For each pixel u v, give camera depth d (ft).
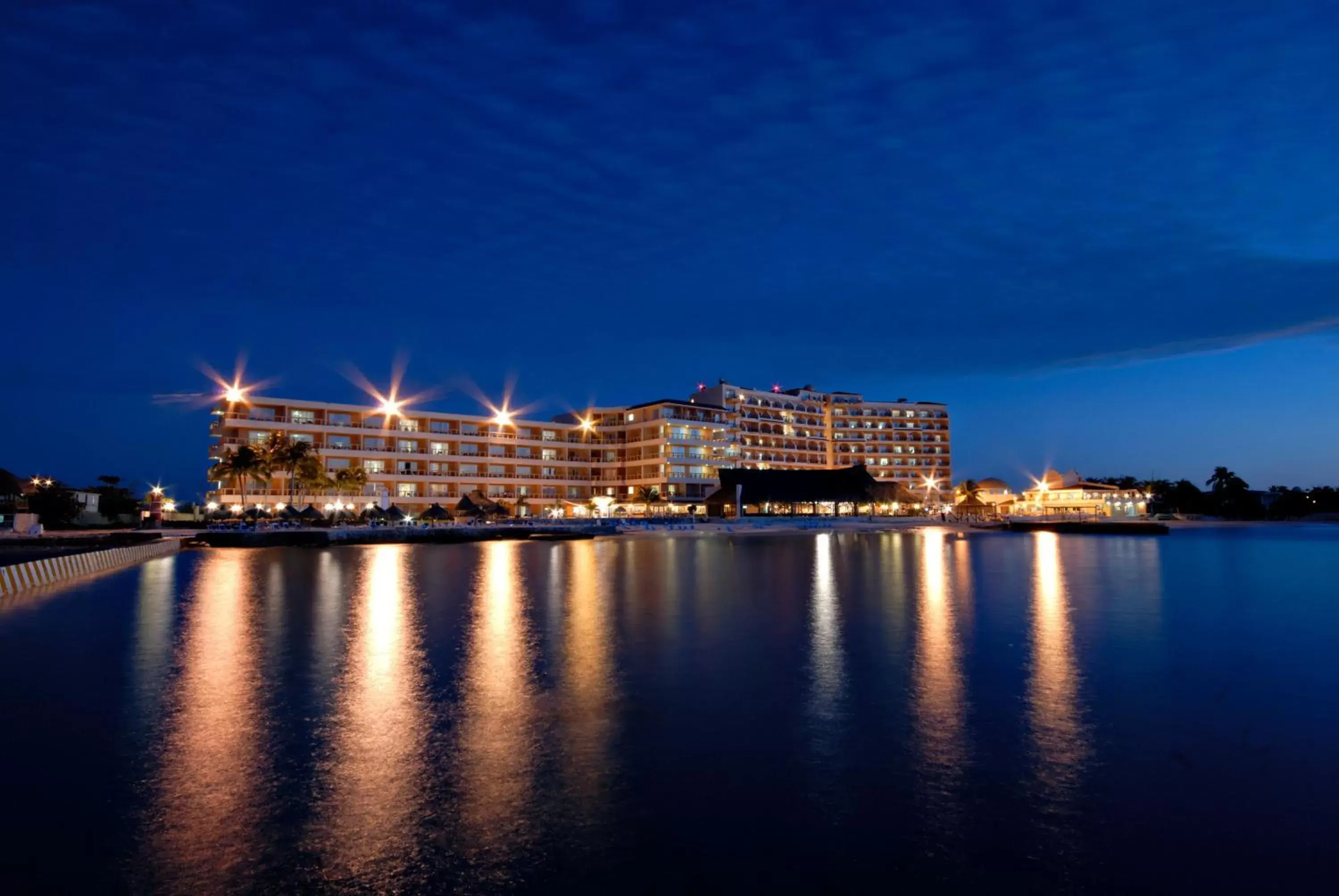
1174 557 158.51
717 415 443.73
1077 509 481.05
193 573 118.93
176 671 44.98
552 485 405.18
